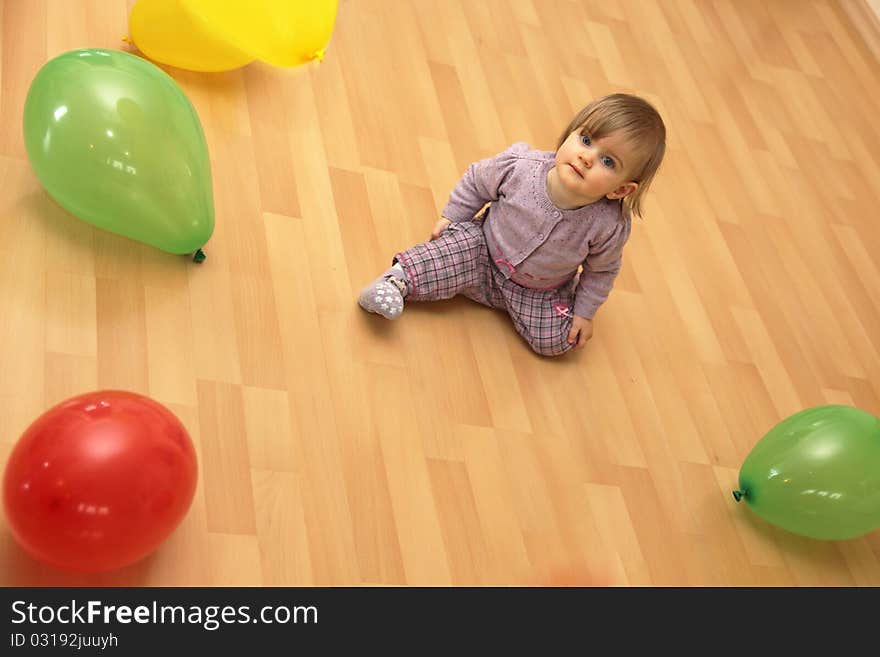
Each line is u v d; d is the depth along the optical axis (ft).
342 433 5.46
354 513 5.21
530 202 5.99
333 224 6.37
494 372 6.14
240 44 6.30
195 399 5.25
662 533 5.86
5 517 4.41
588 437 6.08
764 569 5.96
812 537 5.98
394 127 7.16
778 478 5.82
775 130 8.82
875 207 8.58
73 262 5.49
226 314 5.65
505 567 5.36
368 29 7.75
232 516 4.95
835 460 5.71
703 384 6.68
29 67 6.25
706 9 9.75
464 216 6.33
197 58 6.63
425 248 6.09
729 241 7.68
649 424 6.31
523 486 5.70
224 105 6.70
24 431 4.54
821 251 7.97
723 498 6.17
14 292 5.24
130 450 4.12
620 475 6.00
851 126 9.24
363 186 6.68
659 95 8.59
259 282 5.88
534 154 6.08
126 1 7.02
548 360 6.37
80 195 5.25
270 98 6.91
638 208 6.08
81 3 6.82
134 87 5.29
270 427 5.31
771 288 7.51
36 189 5.70
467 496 5.52
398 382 5.81
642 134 5.68
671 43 9.16
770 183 8.32
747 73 9.26
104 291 5.44
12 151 5.81
